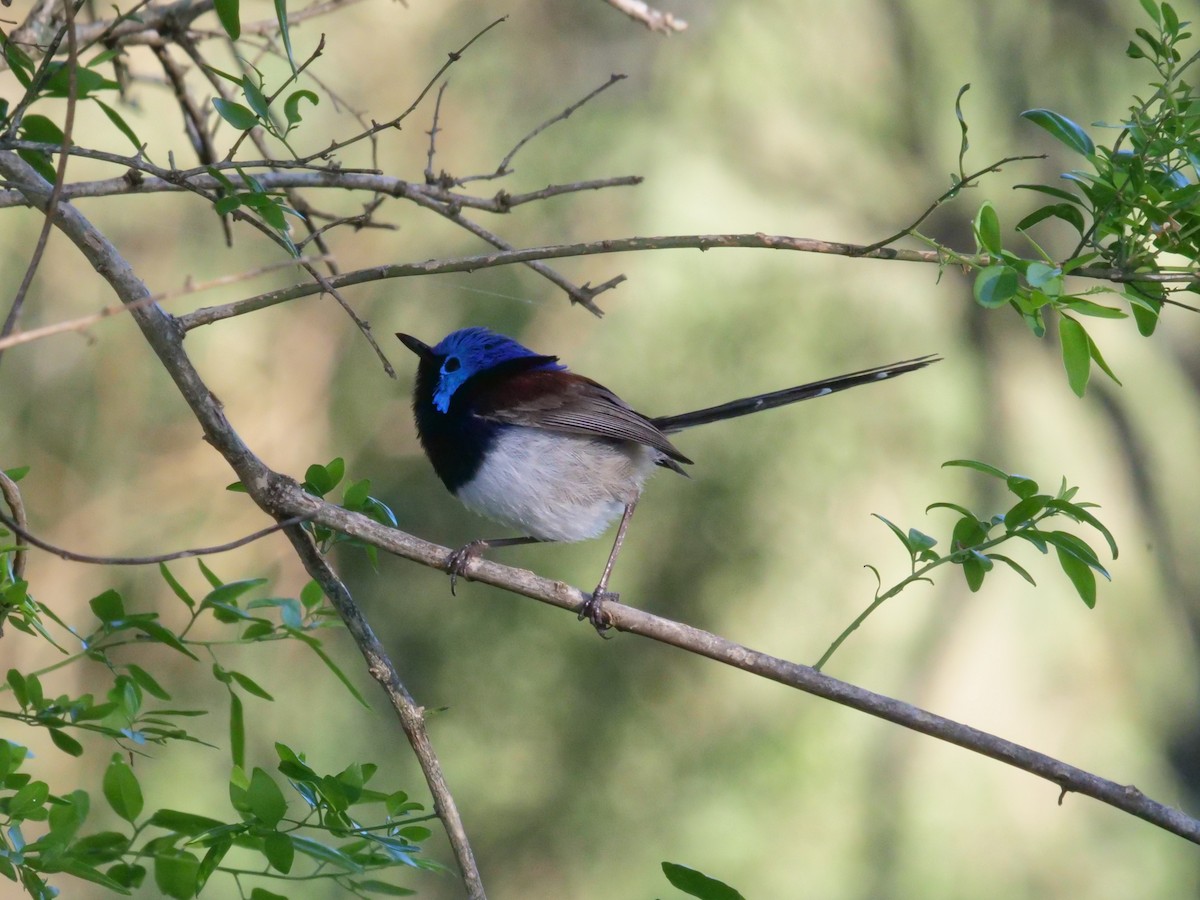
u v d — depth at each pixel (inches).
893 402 600.1
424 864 176.6
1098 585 632.4
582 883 572.4
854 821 582.9
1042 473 617.6
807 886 573.9
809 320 592.7
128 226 584.7
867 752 591.5
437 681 587.2
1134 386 658.2
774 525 585.6
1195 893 608.4
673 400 579.8
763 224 597.6
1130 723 614.5
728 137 613.3
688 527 583.5
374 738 586.9
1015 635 613.6
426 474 596.7
